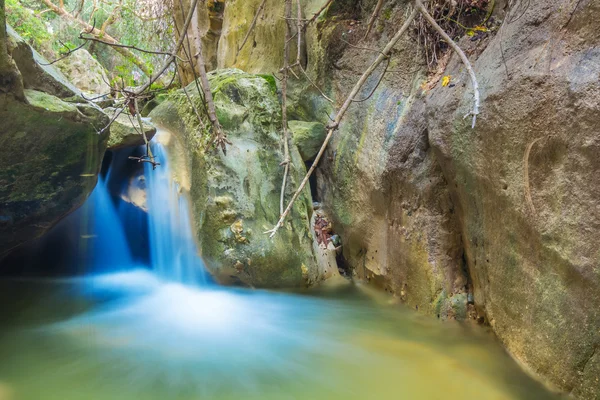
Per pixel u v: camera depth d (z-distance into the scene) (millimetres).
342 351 3674
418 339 3840
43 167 3953
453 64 4223
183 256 5152
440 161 3949
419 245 4270
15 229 4398
